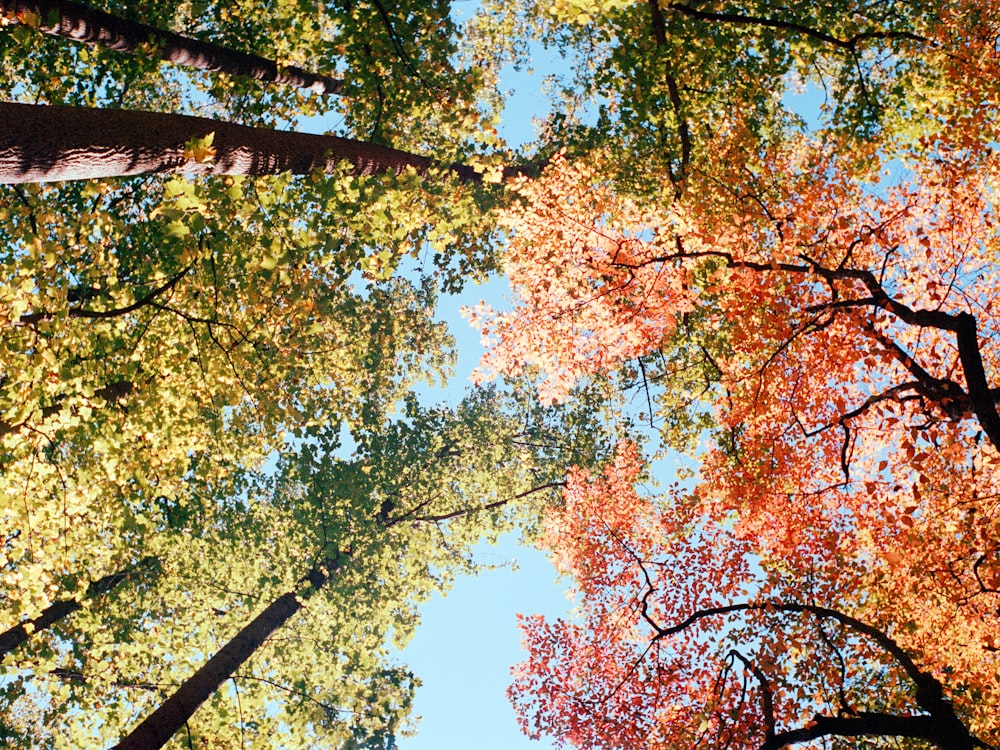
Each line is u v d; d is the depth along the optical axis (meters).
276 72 12.74
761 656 10.41
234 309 9.89
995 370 11.00
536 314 12.51
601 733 11.47
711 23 12.85
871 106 13.90
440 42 11.23
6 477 7.77
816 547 11.09
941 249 9.94
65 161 6.43
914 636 10.64
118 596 14.48
